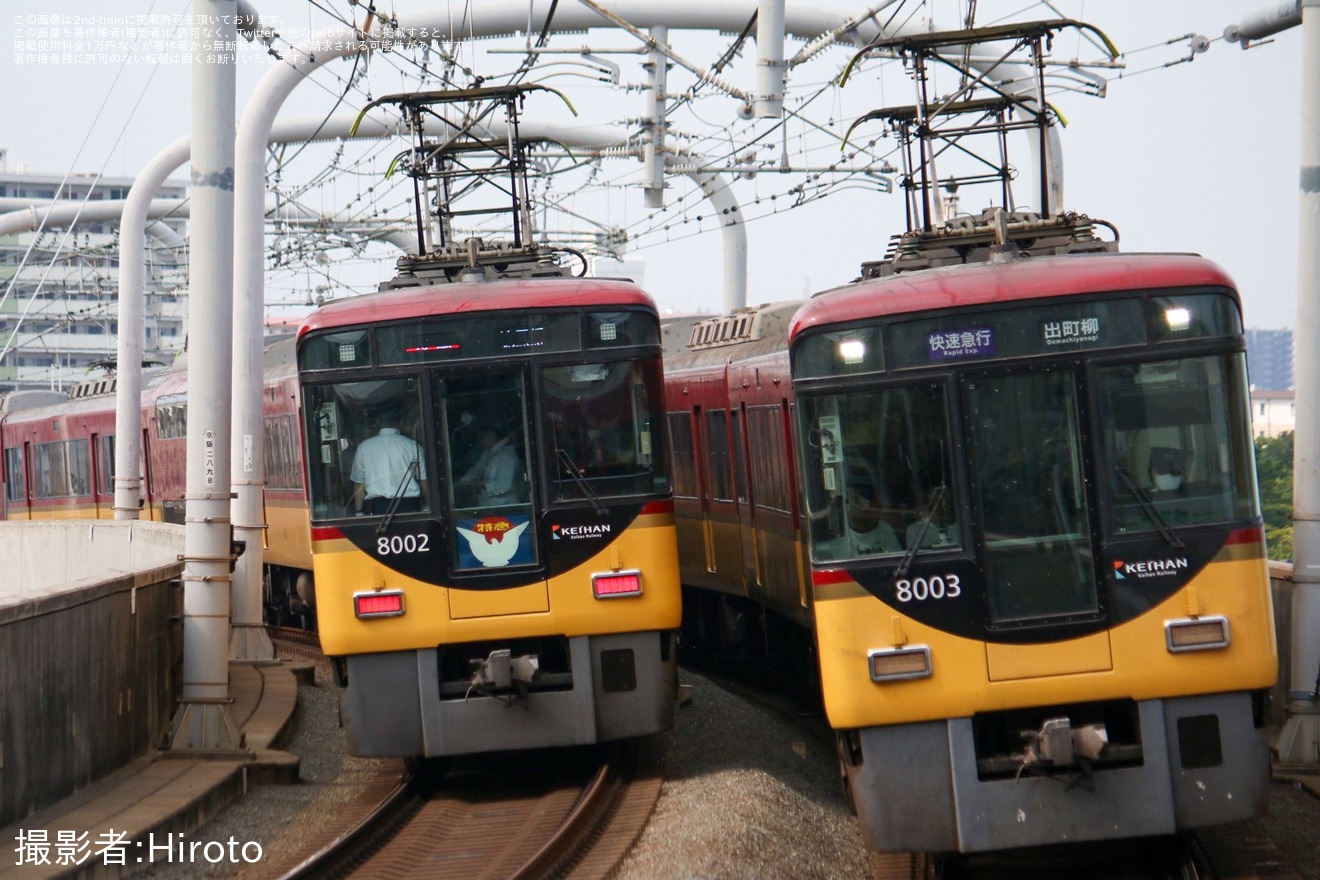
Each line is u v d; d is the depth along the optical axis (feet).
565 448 107.65
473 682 104.88
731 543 152.46
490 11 197.88
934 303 81.46
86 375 307.58
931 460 81.15
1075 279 81.30
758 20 158.61
